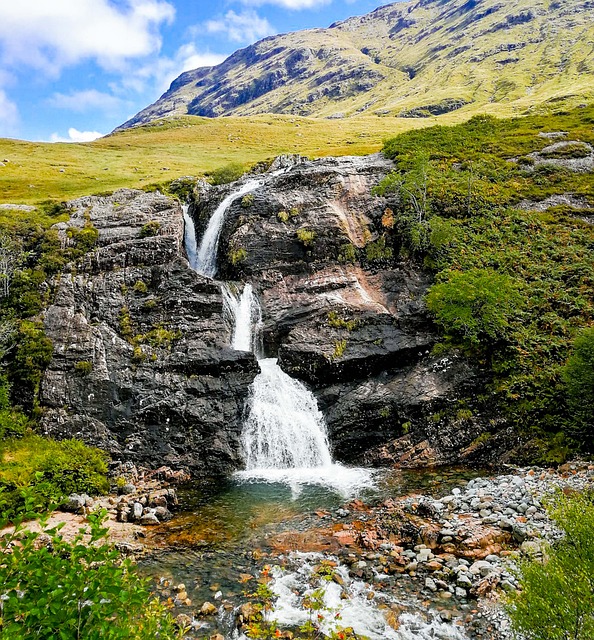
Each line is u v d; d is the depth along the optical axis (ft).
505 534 63.87
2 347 111.14
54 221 151.33
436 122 453.99
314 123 484.33
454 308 107.04
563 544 40.22
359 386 108.78
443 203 146.10
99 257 135.95
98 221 152.05
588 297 114.93
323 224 141.59
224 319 122.31
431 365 107.24
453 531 65.82
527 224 141.28
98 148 328.29
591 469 79.41
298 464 101.40
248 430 104.88
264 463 102.47
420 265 128.98
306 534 69.41
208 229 164.25
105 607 23.91
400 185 145.07
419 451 97.09
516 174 169.48
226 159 287.48
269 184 164.55
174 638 34.86
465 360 105.91
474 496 76.43
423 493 81.46
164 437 102.58
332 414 105.60
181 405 105.81
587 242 134.62
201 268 155.43
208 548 66.69
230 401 107.76
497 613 49.19
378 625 48.57
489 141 196.24
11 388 107.55
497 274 115.24
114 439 102.12
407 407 101.91
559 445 88.02
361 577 57.41
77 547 24.45
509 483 79.92
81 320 121.08
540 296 116.57
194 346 115.14
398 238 136.26
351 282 129.59
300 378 113.50
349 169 163.73
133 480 92.43
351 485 87.81
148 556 64.85
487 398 99.86
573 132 198.90
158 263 134.72
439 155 178.60
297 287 132.05
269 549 65.67
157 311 124.06
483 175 164.25
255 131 409.90
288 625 49.06
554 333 106.63
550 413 92.94
